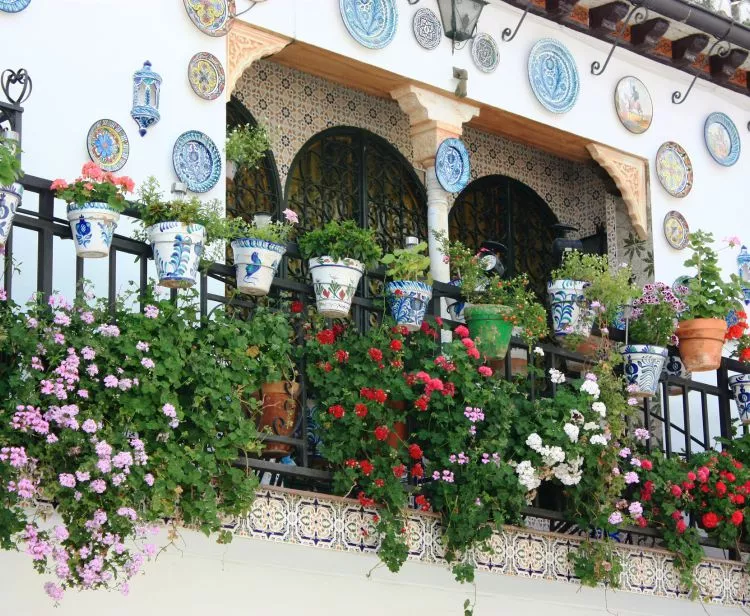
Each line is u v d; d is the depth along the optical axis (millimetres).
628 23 10844
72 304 6707
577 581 8547
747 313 11242
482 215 11414
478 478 7840
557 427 8242
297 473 7301
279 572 7570
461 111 9859
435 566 7840
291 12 8945
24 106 7637
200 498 6711
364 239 7656
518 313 8383
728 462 9484
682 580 9078
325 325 7793
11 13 7676
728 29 10836
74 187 6660
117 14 8062
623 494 9203
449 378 7891
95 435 6340
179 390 6840
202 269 7223
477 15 9789
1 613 6531
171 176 8109
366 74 9492
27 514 6289
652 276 10898
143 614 7047
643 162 11008
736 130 11695
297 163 10336
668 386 9945
